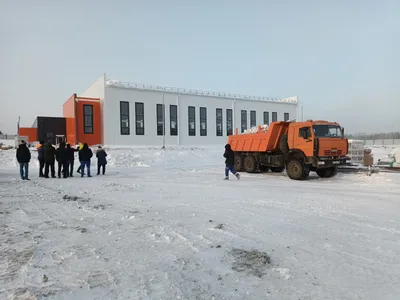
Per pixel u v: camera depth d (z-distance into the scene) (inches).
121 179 532.7
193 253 159.2
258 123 2034.9
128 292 116.6
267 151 610.5
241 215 244.7
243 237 186.1
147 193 365.1
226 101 1903.3
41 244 175.0
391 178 490.9
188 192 371.6
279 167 644.1
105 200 318.0
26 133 1695.4
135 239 183.0
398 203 292.8
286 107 2164.1
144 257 153.6
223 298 112.5
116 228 207.6
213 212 256.1
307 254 157.6
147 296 113.6
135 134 1573.6
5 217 242.4
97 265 143.5
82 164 579.8
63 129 1595.7
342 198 322.0
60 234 194.9
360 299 112.0
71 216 245.0
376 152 1241.4
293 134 529.7
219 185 440.5
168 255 156.3
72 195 352.5
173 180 511.8
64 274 133.7
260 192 368.2
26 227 212.2
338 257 153.6
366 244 173.3
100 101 1525.6
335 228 205.9
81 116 1470.2
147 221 225.6
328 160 498.6
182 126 1734.7
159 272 135.3
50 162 567.8
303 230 201.2
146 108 1612.9
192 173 645.9
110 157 927.7
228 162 514.0
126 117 1550.2
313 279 128.6
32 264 144.9
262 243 174.9
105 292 116.8
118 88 1524.4
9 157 914.1
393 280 127.6
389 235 189.9
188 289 119.3
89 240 181.9
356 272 135.6
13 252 162.2
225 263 145.9
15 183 475.2
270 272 135.8
